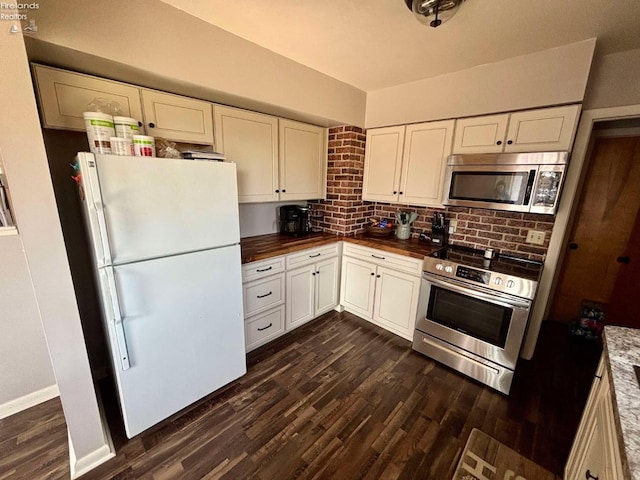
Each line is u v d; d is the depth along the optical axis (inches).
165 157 60.1
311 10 58.2
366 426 66.0
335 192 116.4
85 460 54.7
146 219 54.5
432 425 66.6
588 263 110.9
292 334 104.3
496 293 74.8
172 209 57.8
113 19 51.4
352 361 89.7
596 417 41.7
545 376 85.0
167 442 60.8
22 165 41.7
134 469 55.2
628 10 53.7
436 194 96.5
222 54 67.3
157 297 58.6
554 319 121.1
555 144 72.5
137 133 58.8
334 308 123.0
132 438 61.3
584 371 87.7
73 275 70.9
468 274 79.0
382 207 125.7
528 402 74.2
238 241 71.1
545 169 70.4
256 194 93.5
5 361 64.6
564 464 57.3
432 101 93.3
